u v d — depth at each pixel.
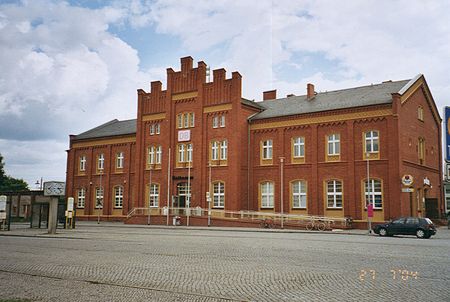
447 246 23.67
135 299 10.48
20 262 17.05
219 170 50.47
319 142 46.06
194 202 51.75
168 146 54.56
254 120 50.66
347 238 29.73
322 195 45.25
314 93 53.62
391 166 40.94
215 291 11.45
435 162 50.72
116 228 43.50
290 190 47.50
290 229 41.50
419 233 31.83
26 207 72.56
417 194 44.75
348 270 14.84
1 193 75.31
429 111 49.53
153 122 57.06
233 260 17.48
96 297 10.70
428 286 12.06
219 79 51.59
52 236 31.81
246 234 33.97
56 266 15.91
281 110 50.78
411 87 44.38
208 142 51.75
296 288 11.83
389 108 41.62
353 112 43.81
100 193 64.06
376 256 18.75
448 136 22.39
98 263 16.67
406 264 16.25
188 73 54.19
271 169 49.09
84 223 56.00
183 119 54.22
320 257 18.41
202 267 15.59
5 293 11.19
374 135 42.69
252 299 10.53
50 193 35.38
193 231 38.25
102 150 64.81
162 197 54.47
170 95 55.25
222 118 51.12
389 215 40.81
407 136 42.97
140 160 57.38
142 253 20.03
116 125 70.00
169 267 15.61
